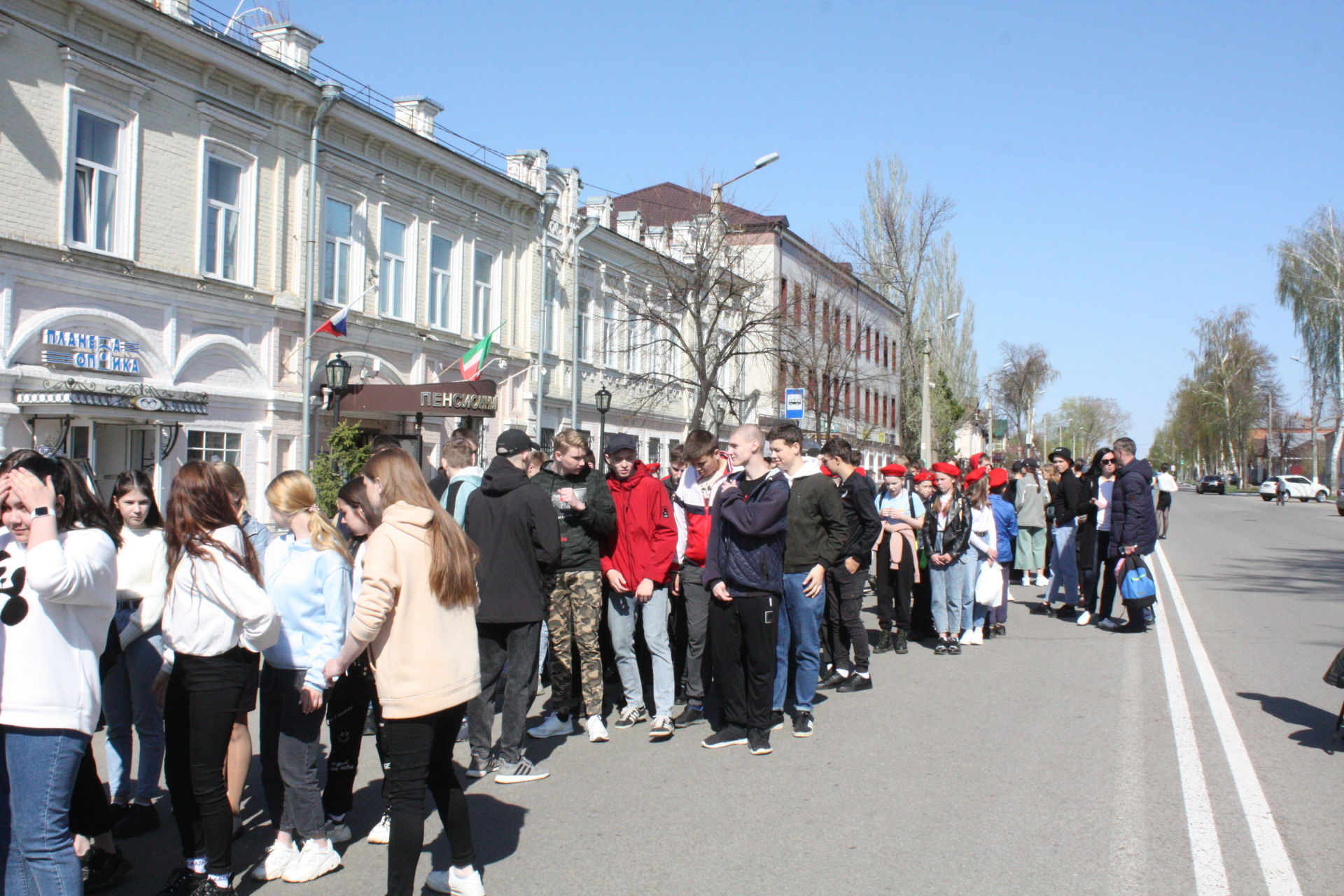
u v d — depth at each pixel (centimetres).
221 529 454
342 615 489
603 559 756
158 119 1595
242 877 481
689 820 545
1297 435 11450
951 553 1021
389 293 2119
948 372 5416
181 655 450
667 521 749
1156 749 673
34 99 1407
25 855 378
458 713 452
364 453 1803
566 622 731
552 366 2742
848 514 877
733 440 689
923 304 4891
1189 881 456
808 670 728
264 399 1794
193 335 1666
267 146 1803
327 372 1775
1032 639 1137
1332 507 5472
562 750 698
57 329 1448
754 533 675
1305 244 5959
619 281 3098
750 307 3036
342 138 1973
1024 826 529
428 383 2231
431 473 2252
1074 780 608
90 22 1481
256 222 1781
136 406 1448
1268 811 550
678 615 897
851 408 5031
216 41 1658
